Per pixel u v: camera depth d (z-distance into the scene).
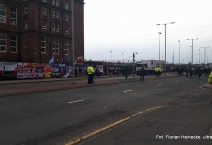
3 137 5.72
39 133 6.10
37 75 31.84
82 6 52.09
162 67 61.25
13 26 37.81
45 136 5.85
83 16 52.41
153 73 53.78
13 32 37.69
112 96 13.56
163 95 14.53
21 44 38.84
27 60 38.16
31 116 8.05
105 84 21.62
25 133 6.07
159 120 6.96
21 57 38.72
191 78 37.59
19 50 38.84
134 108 9.86
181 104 10.52
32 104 10.42
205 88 19.66
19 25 38.84
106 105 10.53
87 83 22.17
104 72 48.69
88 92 15.39
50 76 33.84
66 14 45.22
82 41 51.94
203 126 6.23
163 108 9.24
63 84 21.05
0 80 27.23
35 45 37.88
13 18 38.12
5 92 14.13
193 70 45.69
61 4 43.72
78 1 50.78
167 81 28.70
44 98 12.33
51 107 9.78
